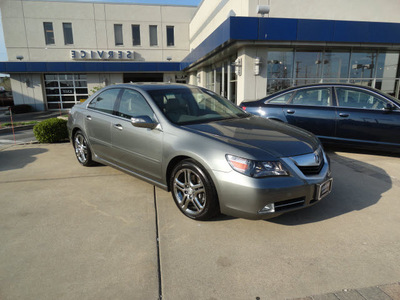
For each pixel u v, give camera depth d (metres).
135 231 2.97
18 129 10.83
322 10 11.10
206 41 12.65
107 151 4.36
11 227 3.07
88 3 21.39
